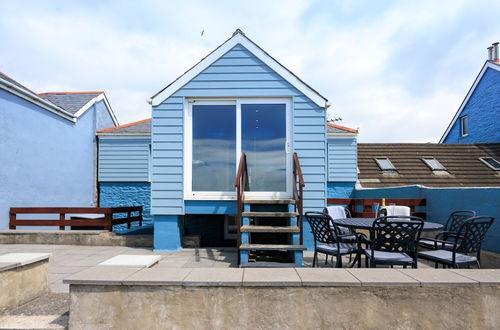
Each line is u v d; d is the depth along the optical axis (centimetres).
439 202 539
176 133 567
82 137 1021
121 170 1104
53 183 863
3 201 682
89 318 224
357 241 398
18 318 261
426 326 220
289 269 255
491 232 416
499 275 236
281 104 578
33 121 782
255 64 571
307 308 222
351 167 1070
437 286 220
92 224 661
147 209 1092
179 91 571
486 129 1301
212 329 223
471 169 1092
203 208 558
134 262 277
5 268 270
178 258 486
